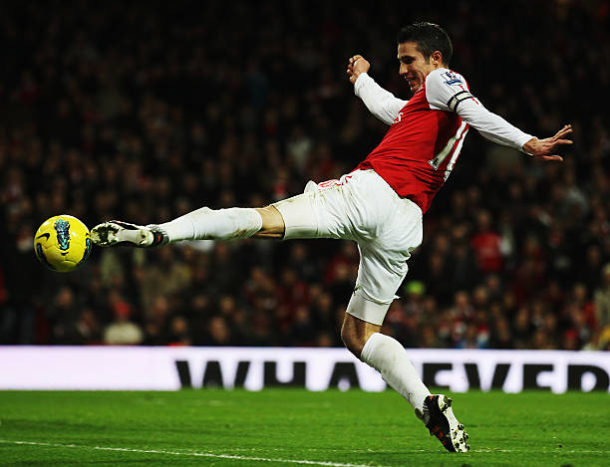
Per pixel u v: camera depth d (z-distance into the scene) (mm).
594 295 55844
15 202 57312
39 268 52469
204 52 72250
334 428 25016
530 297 56406
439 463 16781
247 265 57688
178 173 62031
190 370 47125
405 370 18516
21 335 51625
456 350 47156
